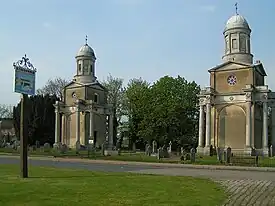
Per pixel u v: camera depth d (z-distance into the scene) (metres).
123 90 92.75
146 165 36.66
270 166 35.28
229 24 66.50
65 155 52.78
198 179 19.61
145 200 12.09
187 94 86.31
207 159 44.88
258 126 62.19
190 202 11.78
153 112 80.12
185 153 48.88
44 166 29.50
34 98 85.56
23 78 19.48
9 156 52.31
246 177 22.03
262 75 66.19
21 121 19.53
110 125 83.62
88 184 16.17
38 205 11.04
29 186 15.10
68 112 81.69
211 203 11.82
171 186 15.94
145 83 91.50
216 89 63.47
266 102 59.25
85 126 80.00
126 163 39.66
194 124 85.50
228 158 39.38
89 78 83.38
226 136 61.44
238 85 61.94
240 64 62.00
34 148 67.56
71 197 12.50
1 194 12.91
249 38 66.19
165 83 85.75
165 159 44.88
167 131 81.88
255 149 58.44
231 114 61.59
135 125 86.31
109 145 81.25
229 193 14.40
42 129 84.62
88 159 46.09
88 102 79.81
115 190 14.37
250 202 12.48
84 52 83.75
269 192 14.86
